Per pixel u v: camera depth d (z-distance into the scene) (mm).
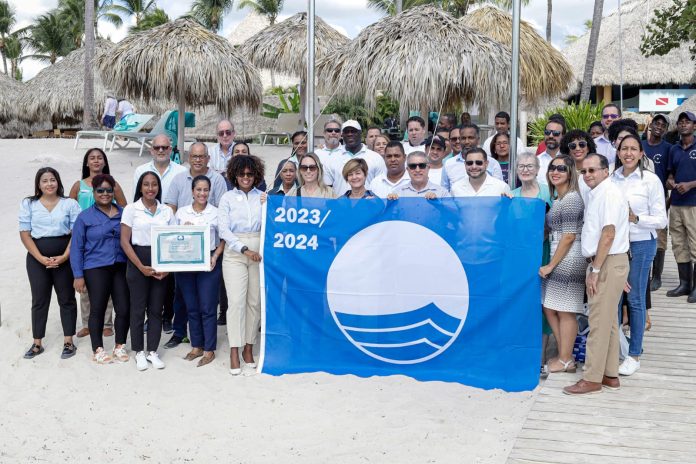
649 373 6590
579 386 6176
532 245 6535
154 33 14727
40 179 7340
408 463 5211
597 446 5258
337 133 8227
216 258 7035
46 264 7262
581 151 6809
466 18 15047
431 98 9984
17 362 7305
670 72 26703
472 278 6664
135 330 7098
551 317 6617
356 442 5543
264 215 7031
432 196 6750
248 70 15102
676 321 7914
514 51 7211
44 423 6043
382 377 6754
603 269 6031
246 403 6301
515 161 7316
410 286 6801
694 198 8422
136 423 6004
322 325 6984
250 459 5359
